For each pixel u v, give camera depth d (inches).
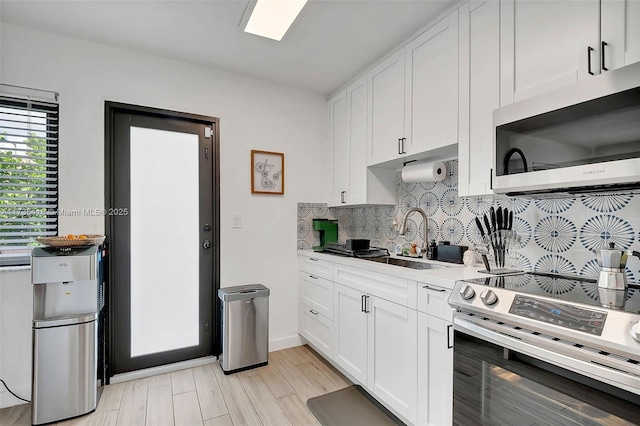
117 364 88.7
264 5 69.5
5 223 77.2
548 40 52.0
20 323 76.9
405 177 87.2
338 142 113.6
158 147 95.0
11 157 77.7
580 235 58.1
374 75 95.0
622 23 43.7
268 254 109.3
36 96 79.0
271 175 110.0
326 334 95.9
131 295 91.0
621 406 32.7
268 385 85.7
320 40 83.6
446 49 70.6
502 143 54.6
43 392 68.3
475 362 48.1
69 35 82.0
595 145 42.6
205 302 100.7
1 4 69.3
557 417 37.9
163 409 74.5
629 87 39.3
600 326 34.6
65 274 69.6
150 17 74.5
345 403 77.1
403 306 66.5
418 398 62.2
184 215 98.2
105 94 86.5
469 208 79.4
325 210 120.2
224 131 102.7
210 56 92.9
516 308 42.8
